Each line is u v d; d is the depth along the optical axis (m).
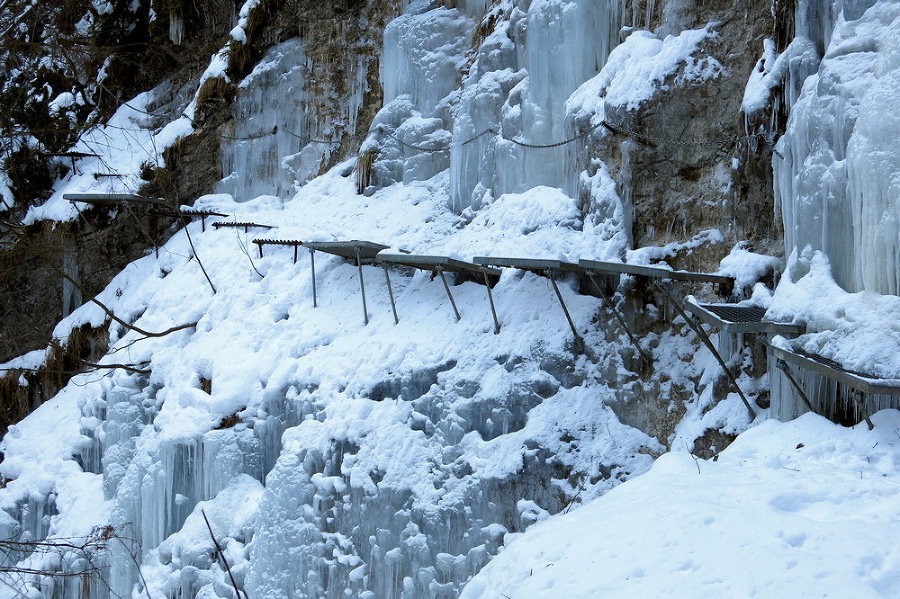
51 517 18.52
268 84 22.72
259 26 22.98
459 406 13.12
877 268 9.33
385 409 13.77
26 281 23.45
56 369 21.92
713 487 7.68
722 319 9.96
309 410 14.70
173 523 15.56
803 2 11.30
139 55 26.12
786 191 11.09
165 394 17.36
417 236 17.38
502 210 15.59
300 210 20.47
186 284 19.30
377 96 21.69
